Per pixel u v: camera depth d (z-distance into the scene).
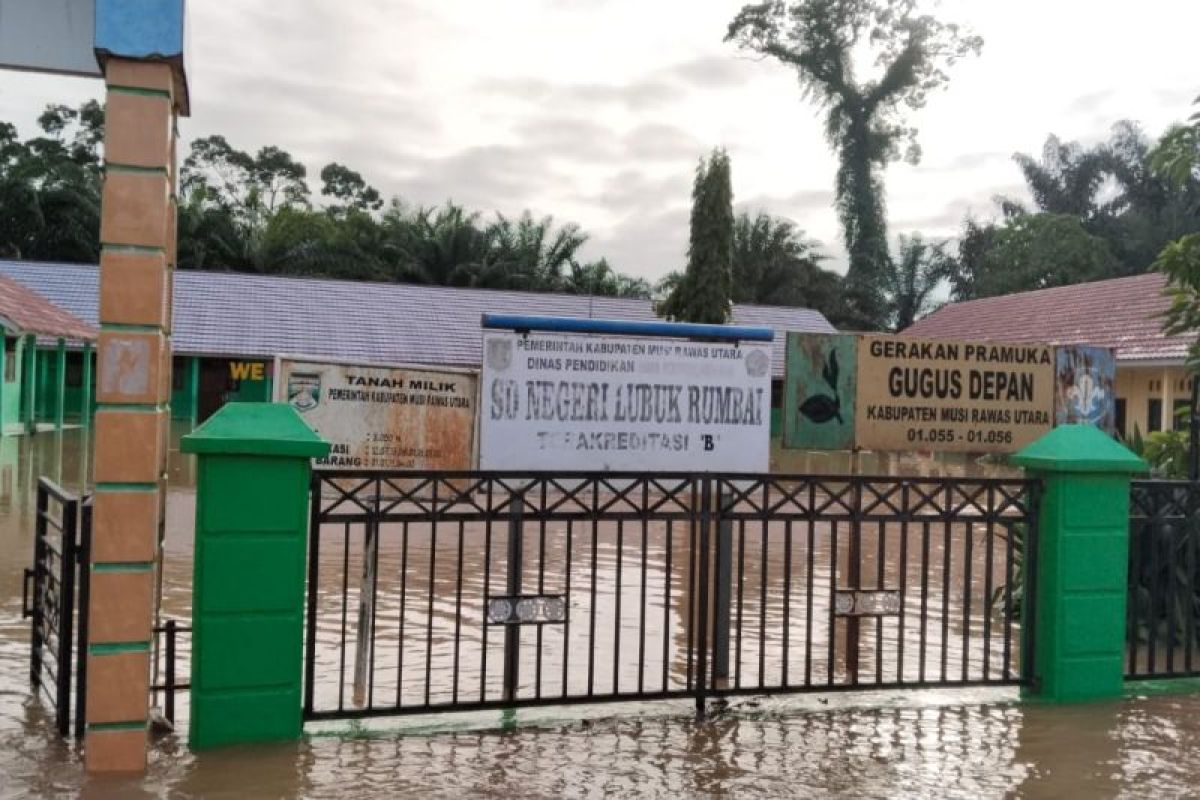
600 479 5.52
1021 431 7.64
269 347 32.25
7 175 42.06
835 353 7.30
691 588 5.64
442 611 8.14
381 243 47.16
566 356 6.41
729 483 5.69
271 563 4.96
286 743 4.98
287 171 58.66
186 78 4.84
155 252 4.58
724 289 23.08
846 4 48.00
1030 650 6.16
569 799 4.43
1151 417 22.97
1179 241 8.02
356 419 6.35
